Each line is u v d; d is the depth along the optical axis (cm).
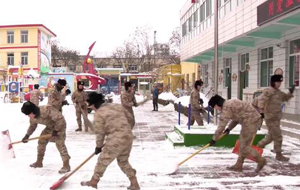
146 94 3219
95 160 621
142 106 2305
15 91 2067
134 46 5109
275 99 603
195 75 2830
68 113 1316
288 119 995
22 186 444
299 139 795
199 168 566
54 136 525
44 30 3919
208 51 1881
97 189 448
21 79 2306
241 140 524
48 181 483
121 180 498
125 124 422
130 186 448
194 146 725
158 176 519
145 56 4759
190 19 2362
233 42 1502
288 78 1219
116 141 412
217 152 688
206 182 485
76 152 699
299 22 1006
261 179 496
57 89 819
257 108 630
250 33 1249
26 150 711
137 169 558
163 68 3600
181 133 759
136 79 3859
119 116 422
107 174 528
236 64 1745
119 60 6047
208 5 1864
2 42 3812
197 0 2103
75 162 607
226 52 1816
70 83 3075
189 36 2400
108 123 418
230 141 718
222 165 586
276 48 1291
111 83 3816
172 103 2009
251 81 1545
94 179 424
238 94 1728
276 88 607
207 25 1884
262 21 1019
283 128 894
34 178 492
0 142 544
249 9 1227
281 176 509
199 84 864
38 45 3794
